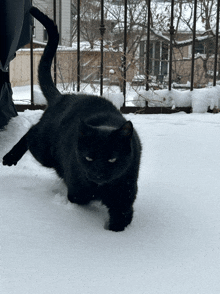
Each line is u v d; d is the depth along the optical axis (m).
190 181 1.28
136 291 0.68
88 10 4.66
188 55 5.10
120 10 4.58
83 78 3.21
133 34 4.18
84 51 3.23
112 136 0.94
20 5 1.37
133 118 2.11
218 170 1.38
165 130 1.85
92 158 0.95
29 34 1.56
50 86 1.42
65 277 0.71
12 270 0.72
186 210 1.07
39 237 0.86
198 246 0.87
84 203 1.07
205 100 2.27
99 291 0.68
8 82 1.69
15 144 1.39
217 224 0.98
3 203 1.01
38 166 1.38
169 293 0.68
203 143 1.66
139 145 1.10
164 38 3.97
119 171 0.97
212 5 4.21
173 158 1.49
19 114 1.90
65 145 1.08
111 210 1.00
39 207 1.02
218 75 4.10
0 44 1.40
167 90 2.29
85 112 1.14
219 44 3.96
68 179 1.05
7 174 1.28
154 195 1.17
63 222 0.95
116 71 2.30
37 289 0.67
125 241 0.88
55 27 1.41
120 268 0.76
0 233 0.85
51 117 1.23
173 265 0.78
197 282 0.72
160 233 0.93
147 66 2.33
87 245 0.85
